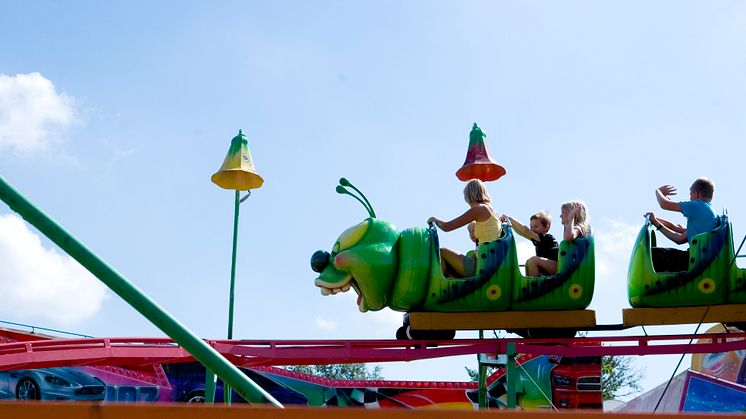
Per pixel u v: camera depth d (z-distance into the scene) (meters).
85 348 7.87
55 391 12.94
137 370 13.70
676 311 8.28
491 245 8.48
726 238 8.27
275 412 2.27
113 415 2.24
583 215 8.59
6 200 3.25
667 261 8.66
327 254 8.94
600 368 14.22
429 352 8.45
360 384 15.41
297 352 8.38
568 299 8.38
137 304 3.32
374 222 8.88
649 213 8.61
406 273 8.48
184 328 3.36
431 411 2.28
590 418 2.31
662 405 14.17
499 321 8.40
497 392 14.96
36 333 13.09
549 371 14.44
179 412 2.26
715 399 12.80
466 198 9.09
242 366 8.93
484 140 11.04
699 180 8.75
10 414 2.20
